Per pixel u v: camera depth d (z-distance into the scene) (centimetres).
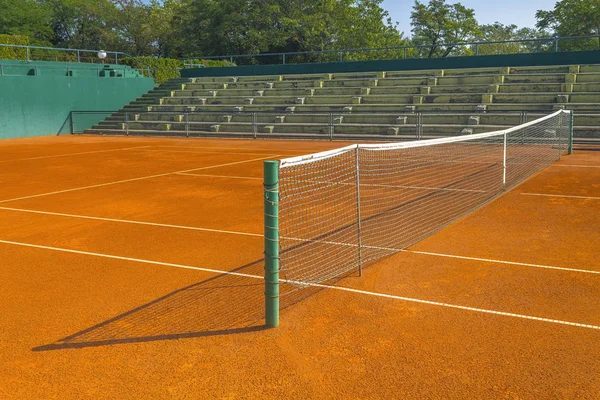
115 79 3459
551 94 2456
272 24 5356
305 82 3228
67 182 1373
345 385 396
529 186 1219
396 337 473
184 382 403
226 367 424
